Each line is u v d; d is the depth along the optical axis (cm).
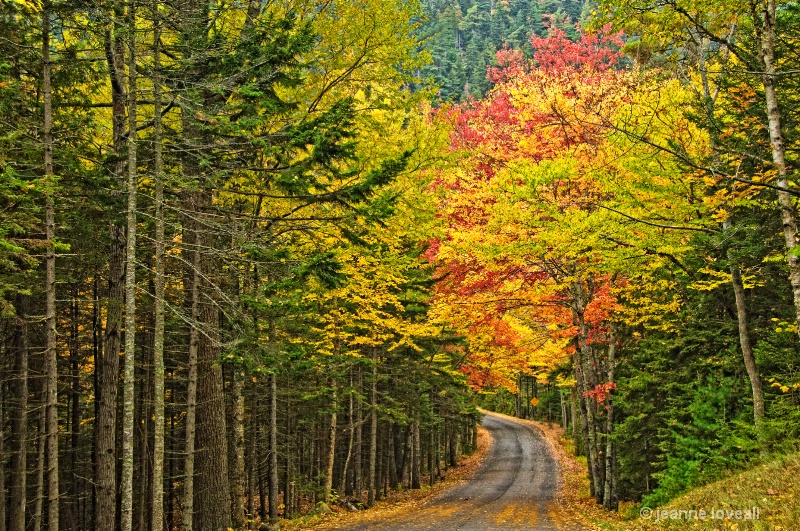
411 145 1125
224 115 977
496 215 1158
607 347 2002
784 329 1147
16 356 1345
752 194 975
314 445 2869
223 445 1120
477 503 2083
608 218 1027
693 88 1077
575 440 3828
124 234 1059
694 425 1411
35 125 874
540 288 1468
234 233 962
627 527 1182
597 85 1362
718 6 802
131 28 794
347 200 1027
